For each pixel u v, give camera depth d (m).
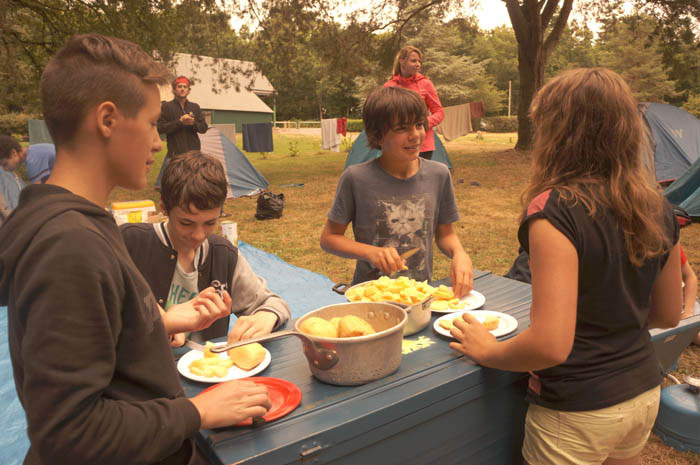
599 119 1.17
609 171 1.19
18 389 0.81
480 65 59.19
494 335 1.48
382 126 2.12
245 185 9.73
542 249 1.14
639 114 1.19
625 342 1.26
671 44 17.25
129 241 1.71
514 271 3.22
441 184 2.35
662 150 9.64
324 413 1.10
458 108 12.95
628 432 1.30
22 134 29.06
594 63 55.19
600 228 1.14
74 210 0.79
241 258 1.87
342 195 2.30
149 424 0.82
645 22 17.09
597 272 1.17
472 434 1.35
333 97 62.16
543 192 1.21
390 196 2.26
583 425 1.25
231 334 1.51
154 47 14.56
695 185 7.06
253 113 48.06
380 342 1.20
